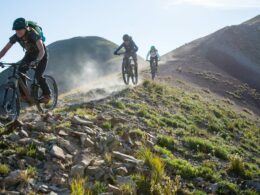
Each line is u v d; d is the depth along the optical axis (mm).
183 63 77250
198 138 15109
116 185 8484
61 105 15930
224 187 10484
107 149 10133
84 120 11891
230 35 107812
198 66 78250
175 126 16516
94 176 8602
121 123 12969
